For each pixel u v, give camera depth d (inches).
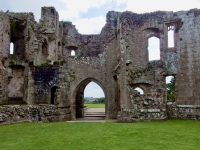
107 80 1064.2
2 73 1130.7
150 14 974.4
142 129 613.3
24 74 1208.8
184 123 750.5
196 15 911.7
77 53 1291.8
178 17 940.0
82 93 1181.7
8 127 657.6
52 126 682.8
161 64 943.7
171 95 1322.6
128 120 840.9
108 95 1056.8
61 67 1041.5
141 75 935.0
